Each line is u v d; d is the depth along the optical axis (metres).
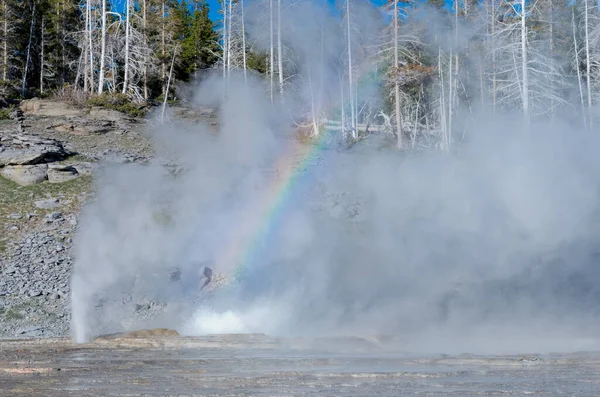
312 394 20.23
